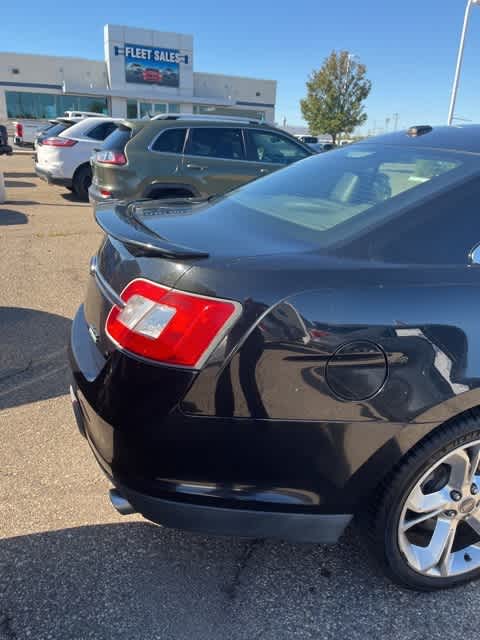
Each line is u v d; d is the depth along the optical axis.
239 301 1.60
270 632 1.84
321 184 2.42
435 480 1.93
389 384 1.68
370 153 2.55
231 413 1.64
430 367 1.70
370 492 1.82
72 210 9.84
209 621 1.87
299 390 1.64
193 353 1.61
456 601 2.01
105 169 7.20
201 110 39.66
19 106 35.25
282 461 1.70
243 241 1.88
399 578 1.96
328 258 1.73
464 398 1.74
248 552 2.17
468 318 1.73
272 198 2.43
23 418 3.01
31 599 1.91
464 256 1.82
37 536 2.19
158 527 2.28
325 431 1.68
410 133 2.67
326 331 1.62
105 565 2.07
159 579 2.03
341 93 37.47
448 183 1.92
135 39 36.06
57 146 10.64
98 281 2.07
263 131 7.77
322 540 1.86
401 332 1.67
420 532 2.01
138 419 1.67
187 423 1.65
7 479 2.51
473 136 2.33
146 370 1.66
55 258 6.33
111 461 1.79
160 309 1.64
